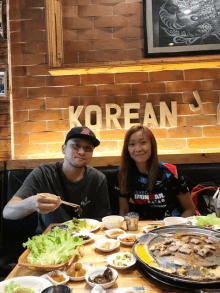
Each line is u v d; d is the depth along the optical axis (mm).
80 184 1859
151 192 2029
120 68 2701
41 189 1802
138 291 887
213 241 1174
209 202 2477
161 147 2838
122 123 2861
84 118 2865
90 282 918
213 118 2820
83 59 2807
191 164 2686
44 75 2877
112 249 1202
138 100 2848
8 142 2855
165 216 2037
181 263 958
